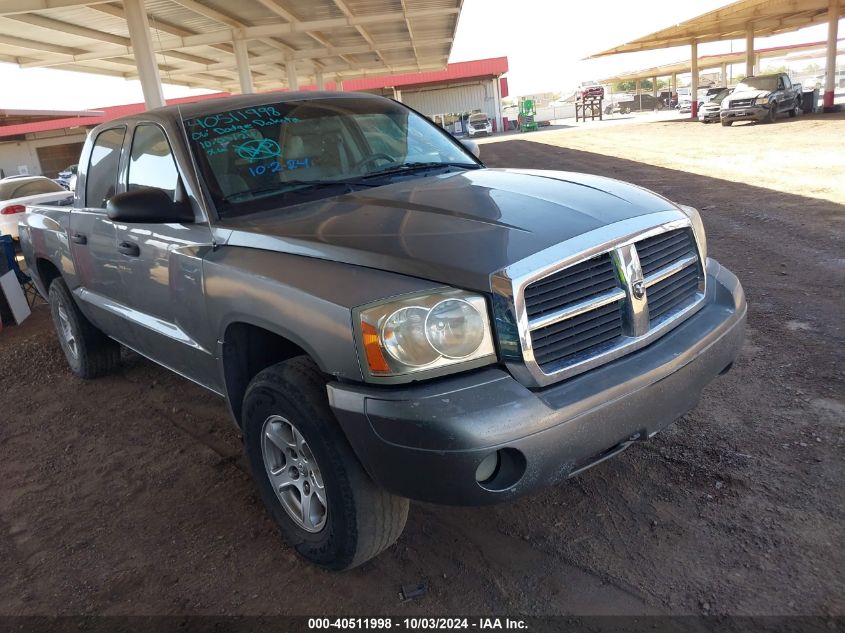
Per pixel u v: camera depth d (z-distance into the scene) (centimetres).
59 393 511
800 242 688
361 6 1727
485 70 5009
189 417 444
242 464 375
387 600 259
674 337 262
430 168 360
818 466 307
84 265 430
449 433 210
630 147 2033
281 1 1631
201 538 311
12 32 1512
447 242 239
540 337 228
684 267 278
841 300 505
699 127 2628
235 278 273
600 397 229
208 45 1903
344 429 232
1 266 778
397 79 4944
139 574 290
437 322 220
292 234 268
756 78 2559
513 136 4050
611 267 247
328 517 257
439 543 290
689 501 295
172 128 341
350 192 319
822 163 1247
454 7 1811
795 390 377
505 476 224
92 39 1702
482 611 248
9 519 345
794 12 3002
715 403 374
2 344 668
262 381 262
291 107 368
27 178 1515
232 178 321
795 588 240
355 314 225
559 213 258
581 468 238
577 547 277
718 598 240
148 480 368
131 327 390
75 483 374
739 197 978
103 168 414
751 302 525
